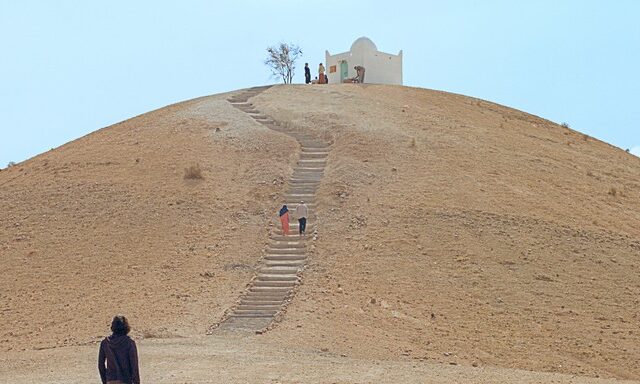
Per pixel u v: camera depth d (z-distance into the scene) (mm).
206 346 27281
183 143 52594
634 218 47750
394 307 34000
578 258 40312
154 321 31656
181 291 35125
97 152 52969
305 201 45125
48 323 32688
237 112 58875
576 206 47594
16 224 43750
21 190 48094
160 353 25672
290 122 56594
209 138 53125
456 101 67000
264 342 28266
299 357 25828
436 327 32500
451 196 45719
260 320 31891
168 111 61094
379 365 25016
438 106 63781
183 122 56875
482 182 48250
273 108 59844
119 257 39188
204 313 32688
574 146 61188
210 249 39656
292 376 22062
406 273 37344
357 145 51719
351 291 35188
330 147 52281
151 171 48719
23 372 24094
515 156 54250
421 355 28906
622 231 45031
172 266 37875
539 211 45469
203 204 44219
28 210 45281
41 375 23297
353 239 40688
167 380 21438
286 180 47438
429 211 43625
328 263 38188
